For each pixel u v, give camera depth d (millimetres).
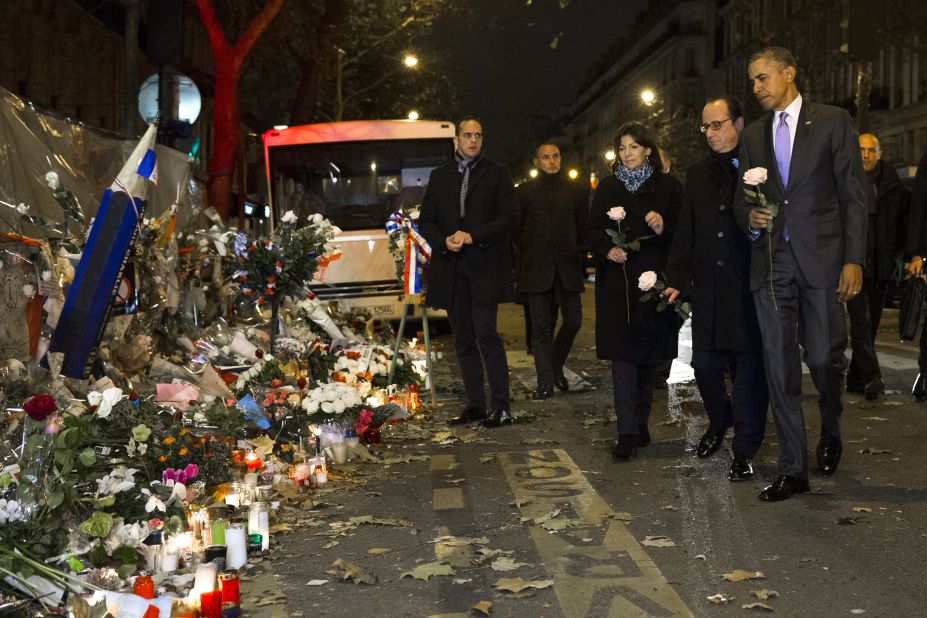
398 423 8859
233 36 27891
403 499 6195
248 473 6105
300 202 17562
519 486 6473
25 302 6469
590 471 6859
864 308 9484
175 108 14609
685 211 6746
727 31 83500
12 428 5500
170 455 5602
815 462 6902
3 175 7734
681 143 58312
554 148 10414
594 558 4891
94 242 5844
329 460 7188
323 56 28703
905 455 7078
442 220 8695
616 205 7207
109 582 4418
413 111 40656
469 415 8953
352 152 17703
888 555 4832
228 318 10320
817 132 5910
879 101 51500
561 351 10805
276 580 4691
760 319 6055
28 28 27141
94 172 9383
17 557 4098
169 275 8844
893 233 9516
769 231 5930
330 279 17438
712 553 4926
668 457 7273
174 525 4852
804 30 48812
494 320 8695
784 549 4965
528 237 10445
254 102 41938
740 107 6551
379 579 4676
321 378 9102
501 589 4469
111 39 33250
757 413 6504
